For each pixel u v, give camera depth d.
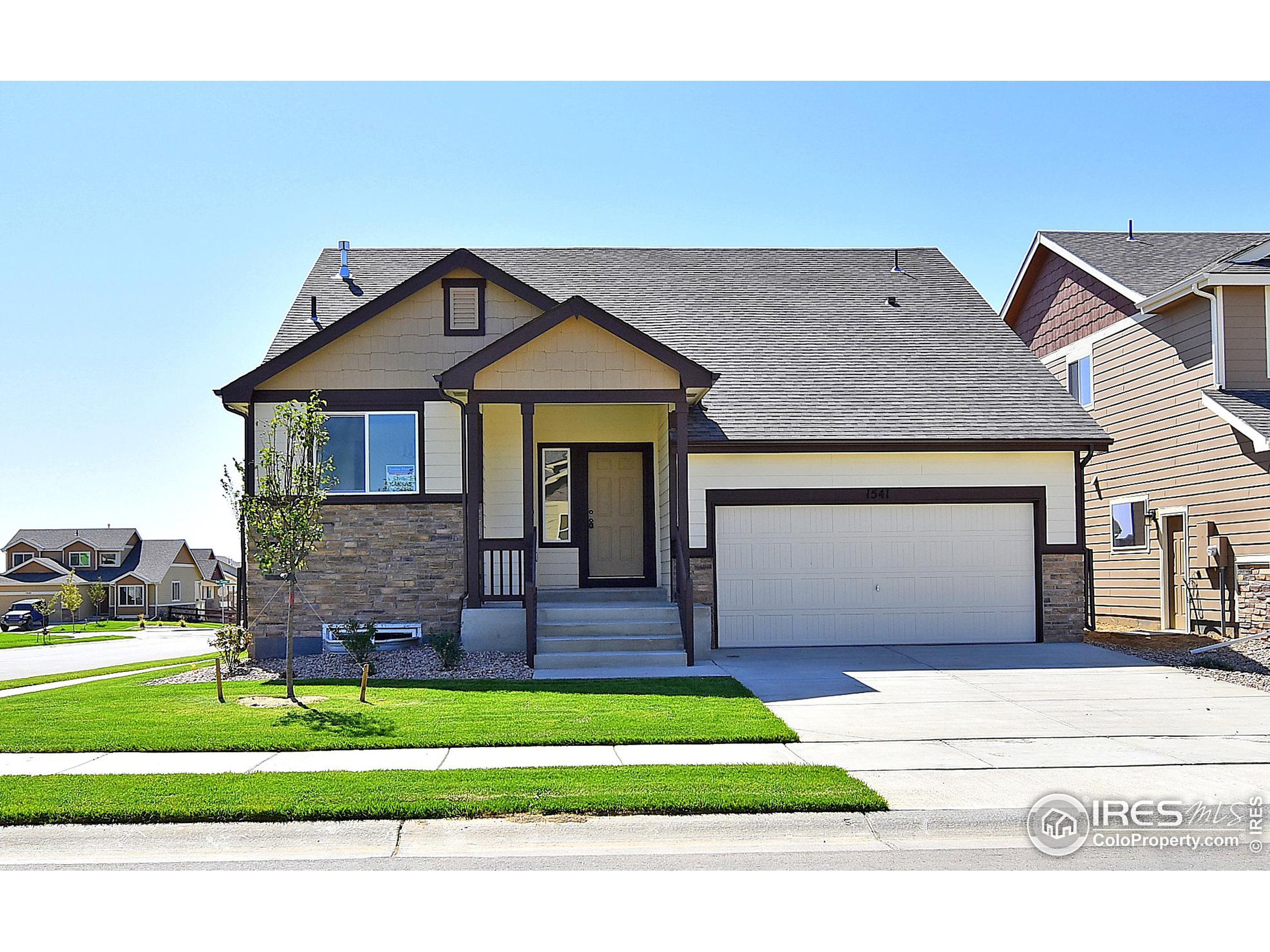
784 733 10.46
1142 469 21.25
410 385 18.11
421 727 10.91
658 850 7.44
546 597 17.81
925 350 21.11
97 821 7.68
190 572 86.00
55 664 25.78
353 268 21.92
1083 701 12.60
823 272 23.97
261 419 17.83
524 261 23.69
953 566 18.81
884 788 8.50
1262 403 18.05
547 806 7.89
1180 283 18.98
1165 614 20.41
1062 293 24.66
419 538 17.92
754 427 18.30
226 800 8.04
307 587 17.77
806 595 18.56
